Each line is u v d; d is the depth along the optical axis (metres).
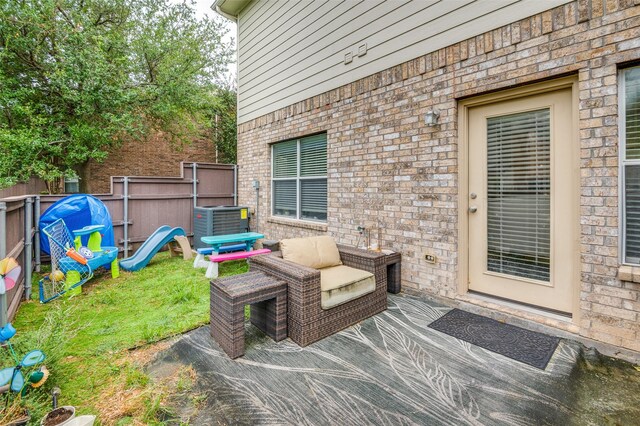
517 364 2.50
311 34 5.52
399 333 3.05
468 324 3.20
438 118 3.72
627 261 2.62
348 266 3.84
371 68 4.48
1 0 6.08
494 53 3.25
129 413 2.05
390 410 2.02
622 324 2.58
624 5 2.52
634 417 1.94
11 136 6.12
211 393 2.22
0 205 3.16
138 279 5.12
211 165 8.04
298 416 1.98
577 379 2.31
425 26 3.83
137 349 2.88
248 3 7.30
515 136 3.31
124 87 7.84
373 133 4.48
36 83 7.17
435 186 3.78
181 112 9.10
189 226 7.75
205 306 3.90
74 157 7.38
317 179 5.66
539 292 3.19
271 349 2.80
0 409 1.83
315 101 5.46
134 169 10.42
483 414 1.98
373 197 4.51
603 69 2.62
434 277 3.82
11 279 2.48
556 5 2.86
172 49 8.44
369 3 4.49
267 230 6.84
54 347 2.47
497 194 3.46
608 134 2.61
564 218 3.00
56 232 4.70
